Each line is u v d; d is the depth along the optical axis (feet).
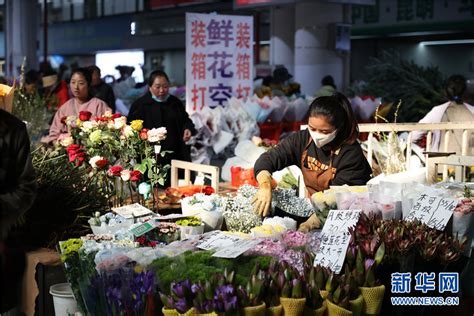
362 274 8.93
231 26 26.11
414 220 10.05
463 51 59.00
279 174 14.79
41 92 29.91
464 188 11.19
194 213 11.42
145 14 83.10
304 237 9.86
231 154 23.44
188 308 8.27
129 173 12.14
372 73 34.24
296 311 8.38
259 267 8.87
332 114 11.36
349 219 9.77
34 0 57.06
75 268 9.53
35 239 11.60
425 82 30.35
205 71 25.82
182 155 19.19
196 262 9.09
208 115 22.98
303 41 41.55
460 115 17.95
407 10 55.83
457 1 52.49
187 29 25.43
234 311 7.88
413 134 17.25
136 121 12.77
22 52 56.65
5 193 9.09
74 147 12.46
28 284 10.71
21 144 9.26
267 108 25.96
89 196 12.14
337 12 41.57
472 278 10.41
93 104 18.57
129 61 91.66
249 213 11.39
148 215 11.29
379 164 15.81
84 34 93.86
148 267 8.91
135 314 8.73
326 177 11.93
